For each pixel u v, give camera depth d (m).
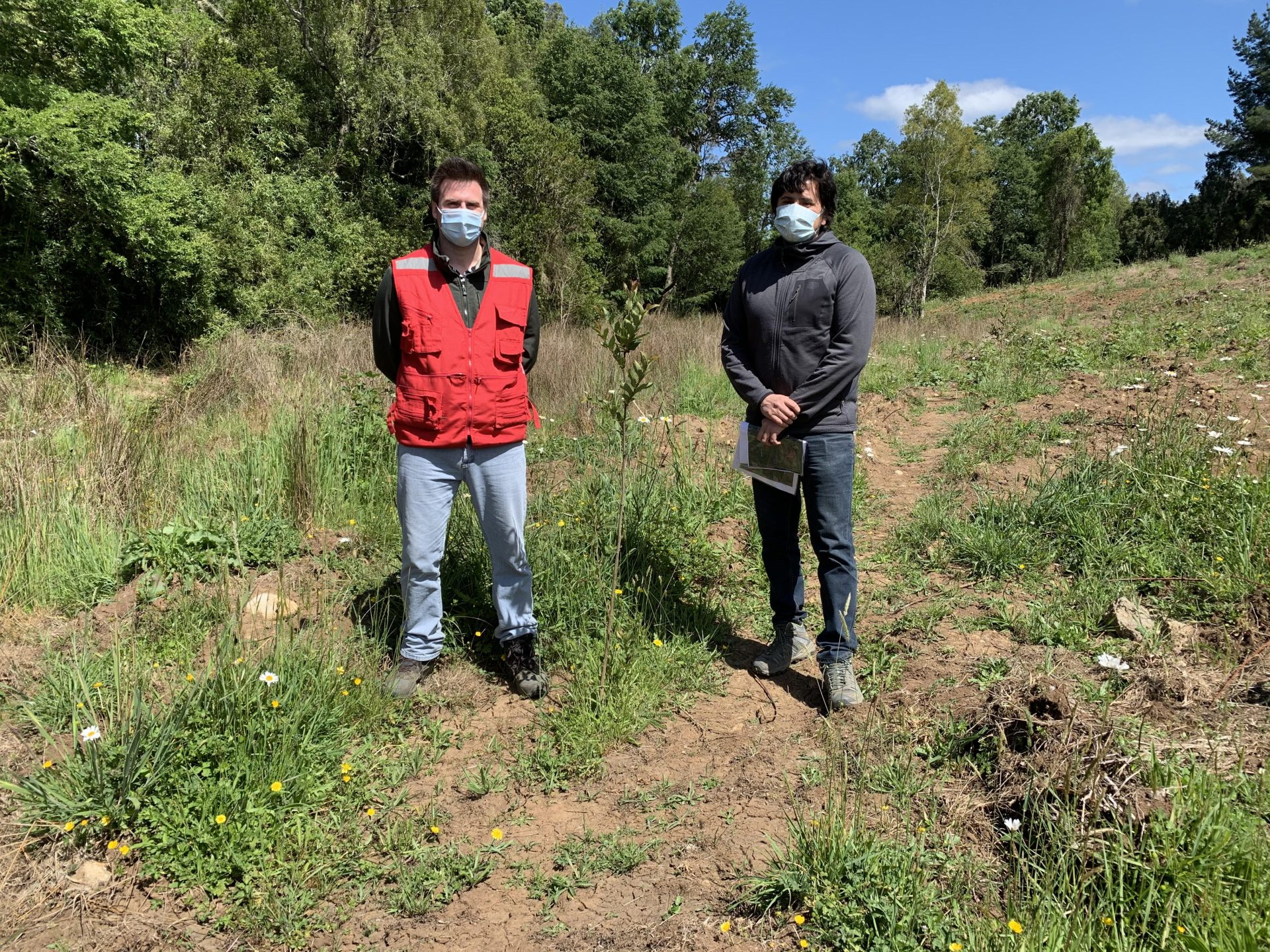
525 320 3.04
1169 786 2.15
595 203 31.64
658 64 38.84
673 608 3.66
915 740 2.73
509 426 3.03
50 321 12.17
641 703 3.03
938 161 37.03
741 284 3.15
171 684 2.90
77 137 12.30
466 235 2.83
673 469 5.14
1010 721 2.61
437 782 2.67
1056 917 1.86
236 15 19.98
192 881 2.20
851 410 3.03
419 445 2.97
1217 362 7.57
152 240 12.99
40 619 3.48
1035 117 65.62
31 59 13.38
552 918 2.13
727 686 3.23
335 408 5.60
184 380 8.48
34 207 12.48
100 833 2.30
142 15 14.51
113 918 2.10
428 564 3.07
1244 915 1.78
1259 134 45.28
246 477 4.69
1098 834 2.06
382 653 3.24
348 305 18.38
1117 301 15.19
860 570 4.20
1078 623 3.33
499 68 23.98
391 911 2.16
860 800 2.40
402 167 22.84
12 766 2.55
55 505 4.04
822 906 2.03
